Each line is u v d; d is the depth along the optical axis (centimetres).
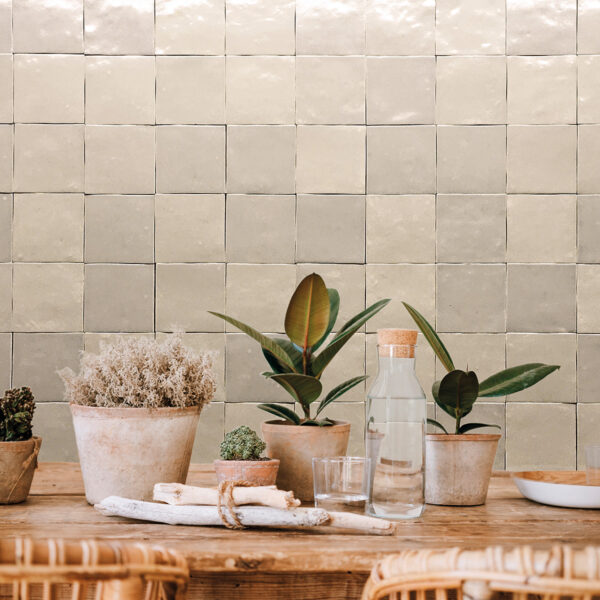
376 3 263
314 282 122
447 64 262
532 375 132
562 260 259
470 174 261
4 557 60
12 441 123
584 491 121
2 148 260
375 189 262
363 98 262
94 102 261
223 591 97
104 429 118
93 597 94
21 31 261
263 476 116
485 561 60
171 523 108
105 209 260
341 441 128
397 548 93
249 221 261
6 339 257
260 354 259
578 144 261
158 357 123
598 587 57
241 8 263
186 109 262
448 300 259
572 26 262
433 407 256
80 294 259
